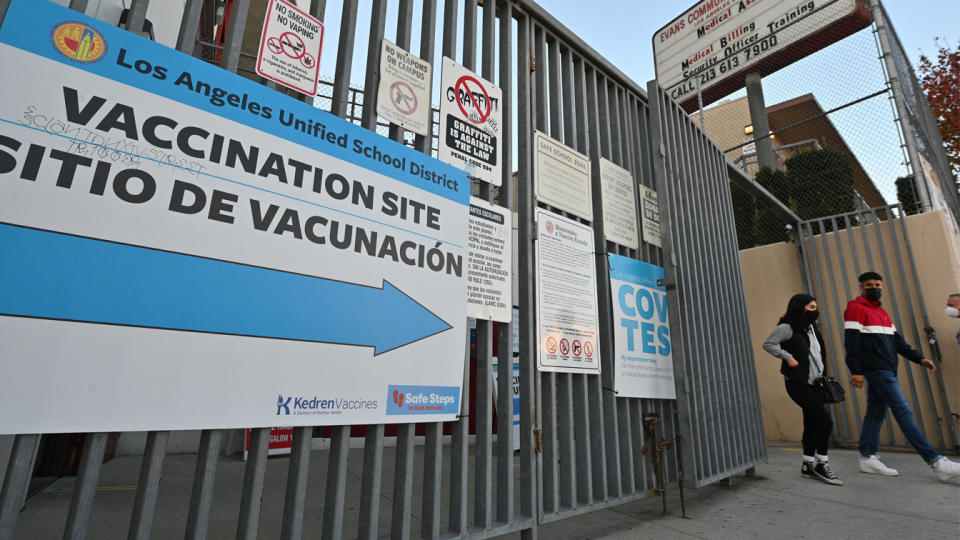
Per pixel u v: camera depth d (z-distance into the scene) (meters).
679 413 3.05
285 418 1.47
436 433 1.91
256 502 1.40
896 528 2.60
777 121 9.02
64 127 1.22
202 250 1.38
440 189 2.12
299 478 1.49
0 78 1.15
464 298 2.10
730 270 4.59
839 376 5.93
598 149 3.24
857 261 5.91
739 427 3.94
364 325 1.72
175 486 3.41
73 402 1.13
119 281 1.24
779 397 6.38
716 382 3.70
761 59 8.56
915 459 4.67
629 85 3.78
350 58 1.89
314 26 1.83
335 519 1.55
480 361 2.20
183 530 2.42
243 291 1.44
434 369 1.93
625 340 3.04
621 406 2.98
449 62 2.32
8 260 1.10
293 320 1.54
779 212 6.32
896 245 5.62
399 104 2.05
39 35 1.22
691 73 9.90
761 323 6.72
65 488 3.22
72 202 1.20
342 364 1.63
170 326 1.30
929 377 5.26
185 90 1.44
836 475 4.05
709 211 4.39
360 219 1.78
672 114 3.97
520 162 2.65
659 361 3.29
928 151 6.72
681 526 2.69
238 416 1.37
